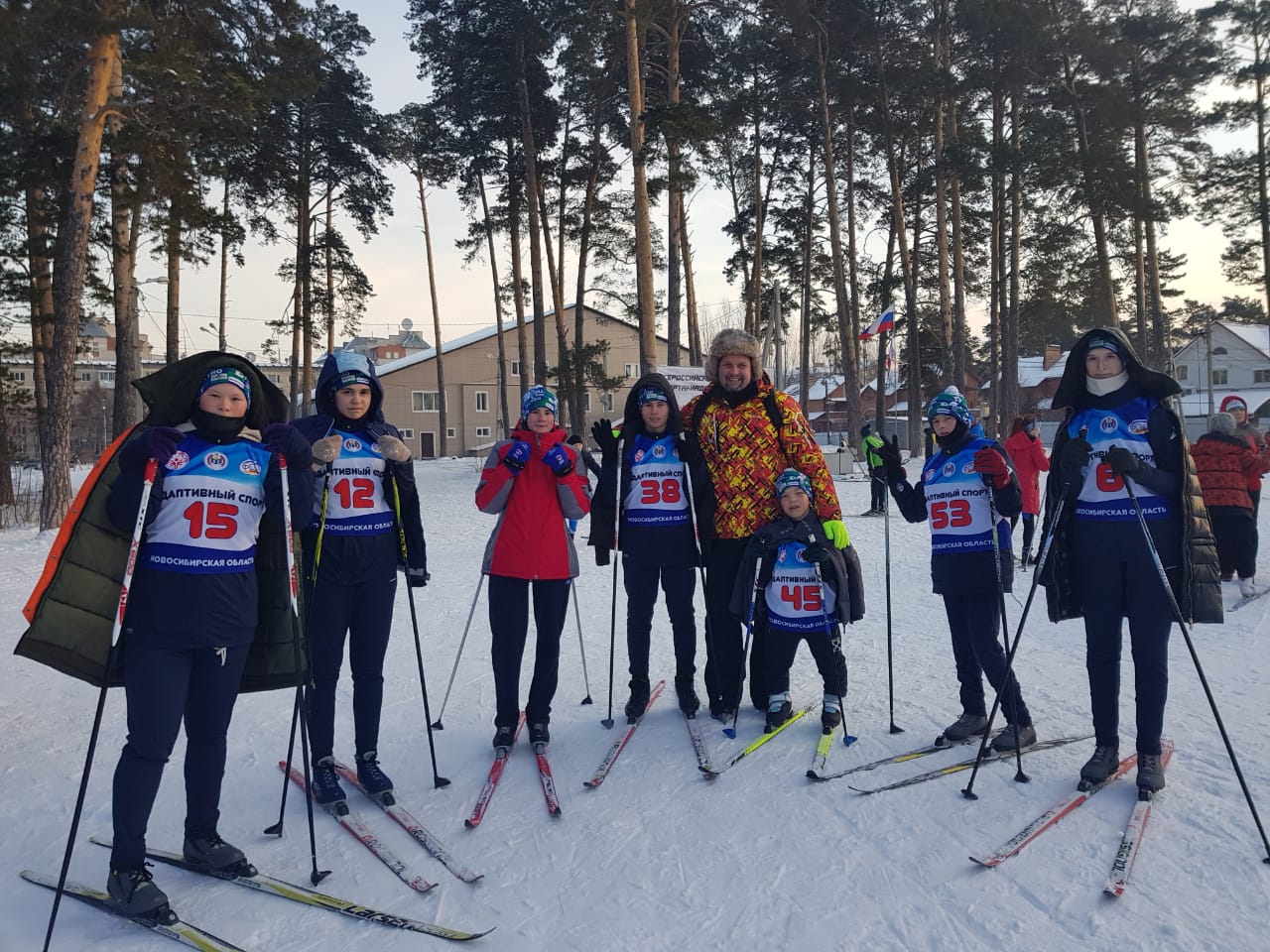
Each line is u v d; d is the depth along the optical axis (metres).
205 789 2.82
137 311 17.94
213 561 2.68
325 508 3.38
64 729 4.36
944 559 3.82
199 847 2.84
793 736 3.98
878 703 4.45
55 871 2.88
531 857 2.92
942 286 25.75
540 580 3.93
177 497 2.66
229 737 4.21
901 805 3.17
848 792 3.31
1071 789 3.25
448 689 4.38
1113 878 2.53
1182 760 3.48
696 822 3.12
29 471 29.94
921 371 30.77
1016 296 25.50
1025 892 2.54
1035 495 8.78
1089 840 2.83
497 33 22.44
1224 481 7.15
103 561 2.76
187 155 14.22
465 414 53.06
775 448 4.21
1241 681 4.58
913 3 23.83
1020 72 22.75
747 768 3.62
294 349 28.69
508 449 3.92
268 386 2.95
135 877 2.58
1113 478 3.36
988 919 2.40
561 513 3.98
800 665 5.32
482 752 3.96
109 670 2.51
